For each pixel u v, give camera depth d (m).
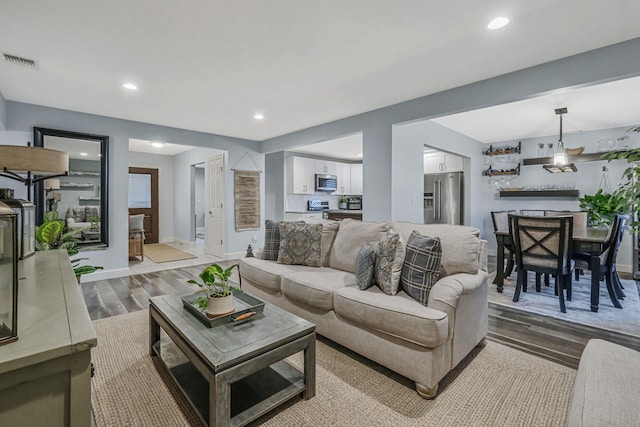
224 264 5.14
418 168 4.33
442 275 2.14
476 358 2.11
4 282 0.80
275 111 4.04
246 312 1.77
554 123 4.70
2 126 3.35
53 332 0.77
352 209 8.16
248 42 2.31
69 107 3.80
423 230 2.38
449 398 1.69
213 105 3.77
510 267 3.98
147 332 2.50
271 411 1.59
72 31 2.14
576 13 1.97
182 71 2.80
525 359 2.09
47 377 0.72
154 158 7.73
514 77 2.85
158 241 7.81
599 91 3.35
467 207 5.88
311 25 2.10
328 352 2.20
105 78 2.93
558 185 5.47
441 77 2.97
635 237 4.31
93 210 4.09
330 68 2.76
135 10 1.91
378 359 1.89
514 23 2.08
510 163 5.97
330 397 1.70
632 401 0.95
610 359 1.18
